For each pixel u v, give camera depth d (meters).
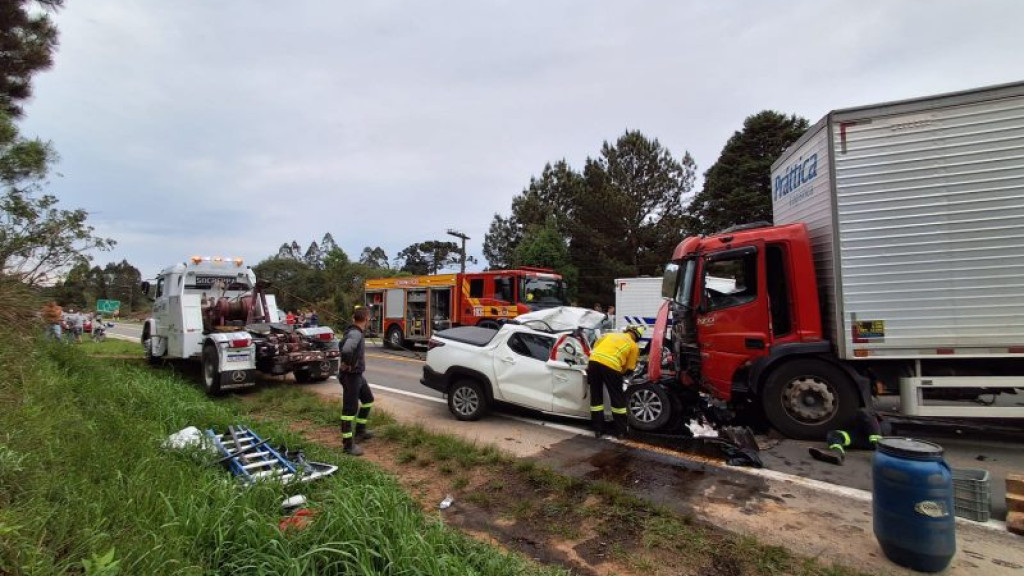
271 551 2.95
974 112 5.91
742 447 5.91
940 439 6.54
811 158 6.96
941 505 3.42
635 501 4.57
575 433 6.97
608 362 6.68
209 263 11.48
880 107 6.22
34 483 3.15
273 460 4.89
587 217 32.38
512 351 7.59
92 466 3.82
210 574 2.72
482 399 7.61
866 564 3.58
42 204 7.93
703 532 4.05
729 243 7.07
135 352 16.17
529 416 7.98
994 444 6.30
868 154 6.25
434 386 7.97
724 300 7.17
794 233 6.68
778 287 6.86
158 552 2.71
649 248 32.22
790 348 6.56
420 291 18.69
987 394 6.17
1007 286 5.83
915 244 6.09
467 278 17.11
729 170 31.81
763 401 6.74
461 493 4.87
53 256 8.18
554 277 16.97
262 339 10.20
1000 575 3.44
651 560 3.65
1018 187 5.79
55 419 4.59
